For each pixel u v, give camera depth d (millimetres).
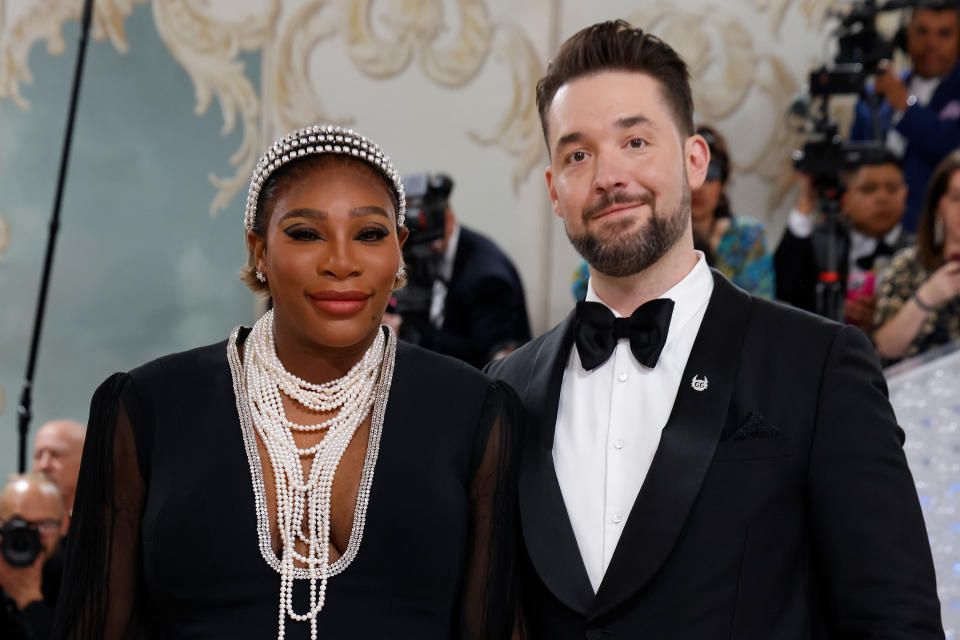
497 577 1646
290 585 1520
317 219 1547
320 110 4746
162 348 4574
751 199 5250
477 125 4895
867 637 1623
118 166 4520
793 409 1732
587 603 1695
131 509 1596
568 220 1850
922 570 1642
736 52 5199
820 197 3779
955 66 4668
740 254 3766
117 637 1568
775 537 1692
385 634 1529
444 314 3793
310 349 1618
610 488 1776
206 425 1604
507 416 1690
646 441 1792
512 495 1692
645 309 1814
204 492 1554
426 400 1657
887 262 4398
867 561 1641
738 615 1660
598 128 1811
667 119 1837
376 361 1663
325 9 4734
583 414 1849
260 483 1564
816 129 3805
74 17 4465
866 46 3994
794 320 1822
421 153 4863
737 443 1726
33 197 4441
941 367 2305
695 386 1777
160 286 4570
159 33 4555
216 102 4629
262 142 4684
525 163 4910
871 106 4137
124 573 1580
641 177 1797
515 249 4926
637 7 5082
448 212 3832
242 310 4664
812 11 5258
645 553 1676
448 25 4855
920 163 4656
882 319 3660
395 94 4824
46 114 4453
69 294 4469
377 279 1568
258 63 4668
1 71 4422
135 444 1599
